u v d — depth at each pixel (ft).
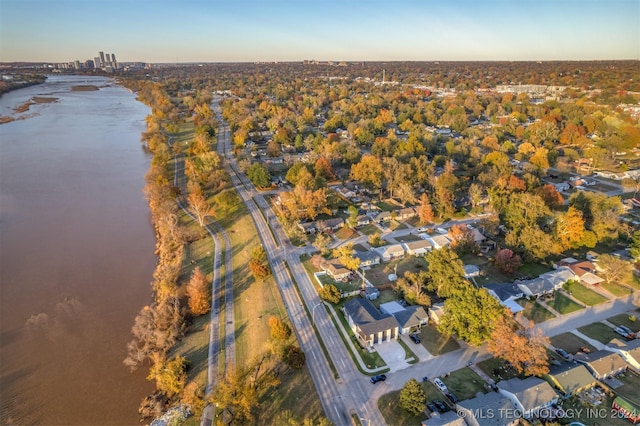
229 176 565.12
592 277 317.83
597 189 515.09
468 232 367.86
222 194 452.76
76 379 241.35
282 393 220.43
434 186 487.61
